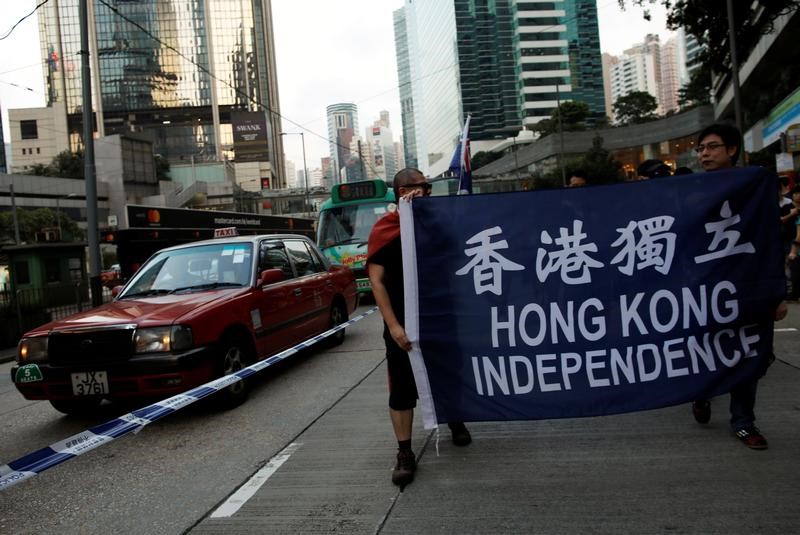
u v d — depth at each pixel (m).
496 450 3.68
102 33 137.62
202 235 21.36
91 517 3.18
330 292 7.97
